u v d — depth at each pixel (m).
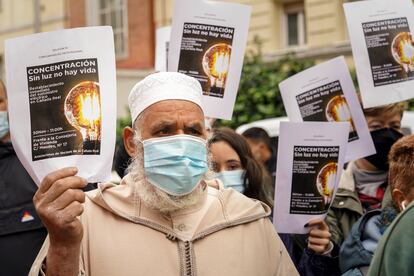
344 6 3.41
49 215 2.15
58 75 2.37
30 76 2.37
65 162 2.34
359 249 2.75
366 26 3.39
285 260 2.56
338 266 3.00
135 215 2.42
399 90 3.38
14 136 2.37
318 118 3.35
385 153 3.45
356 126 3.32
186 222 2.44
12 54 2.38
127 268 2.31
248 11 3.28
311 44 11.74
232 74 3.27
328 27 11.55
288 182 3.00
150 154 2.39
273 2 12.43
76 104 2.36
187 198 2.43
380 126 3.51
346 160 3.33
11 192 3.24
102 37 2.38
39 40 2.37
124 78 11.39
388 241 1.99
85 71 2.37
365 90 3.37
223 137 3.66
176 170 2.36
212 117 3.26
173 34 3.26
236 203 2.55
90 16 15.98
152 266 2.33
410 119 5.50
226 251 2.41
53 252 2.20
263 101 9.11
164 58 3.87
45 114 2.36
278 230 3.01
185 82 2.50
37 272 2.25
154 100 2.44
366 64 3.38
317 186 3.00
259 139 4.91
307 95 3.36
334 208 3.38
